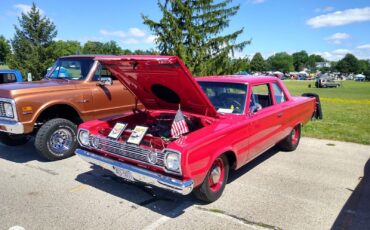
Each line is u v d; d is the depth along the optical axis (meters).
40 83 6.10
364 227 3.59
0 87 5.59
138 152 3.71
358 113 13.50
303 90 35.38
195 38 17.61
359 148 6.96
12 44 31.23
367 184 4.84
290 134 6.32
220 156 4.03
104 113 6.57
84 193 4.36
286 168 5.52
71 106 5.96
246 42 17.91
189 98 4.29
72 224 3.54
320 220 3.71
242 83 4.82
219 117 4.38
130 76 4.43
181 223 3.59
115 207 3.96
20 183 4.68
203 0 18.06
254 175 5.14
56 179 4.85
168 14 17.28
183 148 3.33
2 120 5.49
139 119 5.06
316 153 6.51
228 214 3.82
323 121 10.48
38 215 3.72
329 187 4.70
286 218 3.75
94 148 4.25
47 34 31.34
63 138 5.80
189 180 3.40
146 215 3.77
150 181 3.58
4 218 3.64
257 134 4.71
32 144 6.91
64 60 7.07
